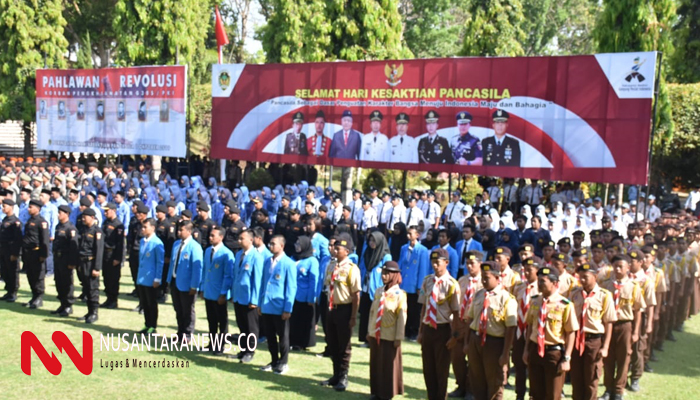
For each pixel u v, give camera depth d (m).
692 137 22.19
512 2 23.45
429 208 16.80
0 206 14.84
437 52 40.97
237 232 12.55
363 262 10.93
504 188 19.73
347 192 21.28
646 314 8.95
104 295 13.52
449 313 7.76
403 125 17.59
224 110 20.62
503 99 16.09
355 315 8.32
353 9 21.83
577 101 15.17
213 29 44.03
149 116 22.64
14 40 30.23
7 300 12.75
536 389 7.40
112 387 8.19
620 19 17.47
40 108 25.62
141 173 23.00
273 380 8.67
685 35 27.23
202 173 26.62
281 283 8.92
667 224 12.08
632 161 14.62
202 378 8.64
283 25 33.09
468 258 7.97
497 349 7.32
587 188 22.97
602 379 9.66
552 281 7.07
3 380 8.29
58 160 27.06
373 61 17.91
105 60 43.81
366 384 8.69
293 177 24.89
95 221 11.73
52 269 15.50
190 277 10.05
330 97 18.69
